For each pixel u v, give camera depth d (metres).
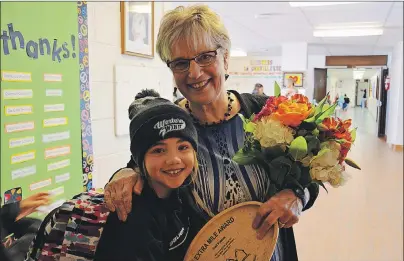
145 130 0.83
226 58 1.10
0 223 1.11
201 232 0.97
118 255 0.82
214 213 1.06
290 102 1.05
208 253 0.96
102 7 1.90
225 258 0.96
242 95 1.25
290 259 1.23
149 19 2.35
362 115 20.50
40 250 0.88
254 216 1.00
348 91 27.75
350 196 5.04
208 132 1.12
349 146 1.05
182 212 0.97
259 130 1.02
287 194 1.02
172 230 0.91
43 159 1.36
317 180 1.02
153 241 0.85
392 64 9.58
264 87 12.98
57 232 0.87
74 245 0.85
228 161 1.11
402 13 5.88
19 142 1.24
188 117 0.88
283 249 1.21
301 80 9.46
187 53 1.02
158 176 0.84
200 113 1.13
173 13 1.04
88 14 1.78
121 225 0.84
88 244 0.85
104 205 0.87
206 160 1.08
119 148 2.10
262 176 1.11
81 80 1.69
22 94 1.25
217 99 1.12
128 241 0.83
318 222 4.10
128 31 2.12
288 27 7.21
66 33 1.49
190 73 1.03
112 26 1.99
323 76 12.68
